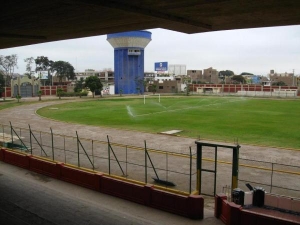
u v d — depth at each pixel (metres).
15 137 35.53
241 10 15.65
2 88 99.56
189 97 108.75
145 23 19.73
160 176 21.92
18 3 15.62
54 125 46.47
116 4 15.27
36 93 121.88
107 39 137.25
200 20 18.38
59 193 19.06
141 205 17.22
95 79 112.44
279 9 15.28
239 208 14.20
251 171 22.97
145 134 38.31
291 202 15.94
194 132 39.72
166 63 180.50
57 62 187.75
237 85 138.00
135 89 136.88
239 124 46.09
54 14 17.94
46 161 22.78
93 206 17.09
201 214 15.51
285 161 26.02
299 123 46.72
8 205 17.22
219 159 26.36
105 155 27.70
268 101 90.31
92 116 56.75
